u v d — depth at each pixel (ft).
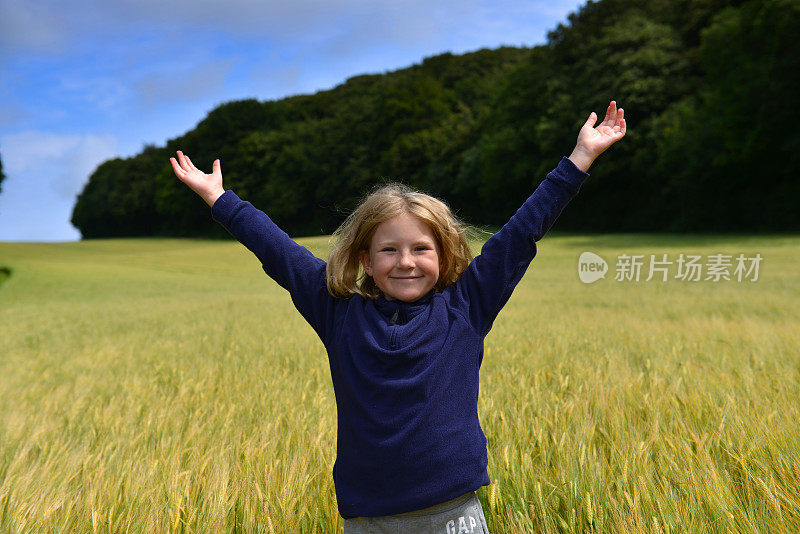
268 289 68.13
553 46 145.79
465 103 201.77
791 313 25.13
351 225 5.67
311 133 213.66
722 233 109.19
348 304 5.70
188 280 82.28
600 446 8.64
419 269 5.37
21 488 8.14
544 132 133.69
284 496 7.22
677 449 8.00
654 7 134.72
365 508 5.10
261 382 14.62
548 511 6.97
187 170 6.61
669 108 120.57
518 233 5.63
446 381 5.15
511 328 23.20
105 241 212.23
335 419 10.92
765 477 7.10
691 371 12.95
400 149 180.96
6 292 66.49
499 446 8.66
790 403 9.95
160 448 9.64
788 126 95.91
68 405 13.76
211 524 6.83
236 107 230.27
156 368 17.87
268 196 208.23
